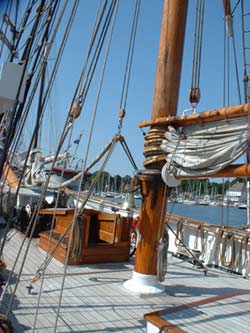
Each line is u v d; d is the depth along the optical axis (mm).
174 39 5055
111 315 3906
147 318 3514
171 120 4598
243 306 4414
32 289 4449
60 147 2902
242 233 6387
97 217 6844
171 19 5086
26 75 2938
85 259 5848
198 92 5301
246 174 3906
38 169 8461
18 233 7656
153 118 4988
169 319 3602
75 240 5562
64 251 5715
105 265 5930
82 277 5180
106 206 8562
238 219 24859
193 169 4344
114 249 6117
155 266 4844
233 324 3750
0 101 2953
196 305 4277
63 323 3582
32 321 3539
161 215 4891
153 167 4875
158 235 4871
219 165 4059
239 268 6246
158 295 4672
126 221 6316
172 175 4570
